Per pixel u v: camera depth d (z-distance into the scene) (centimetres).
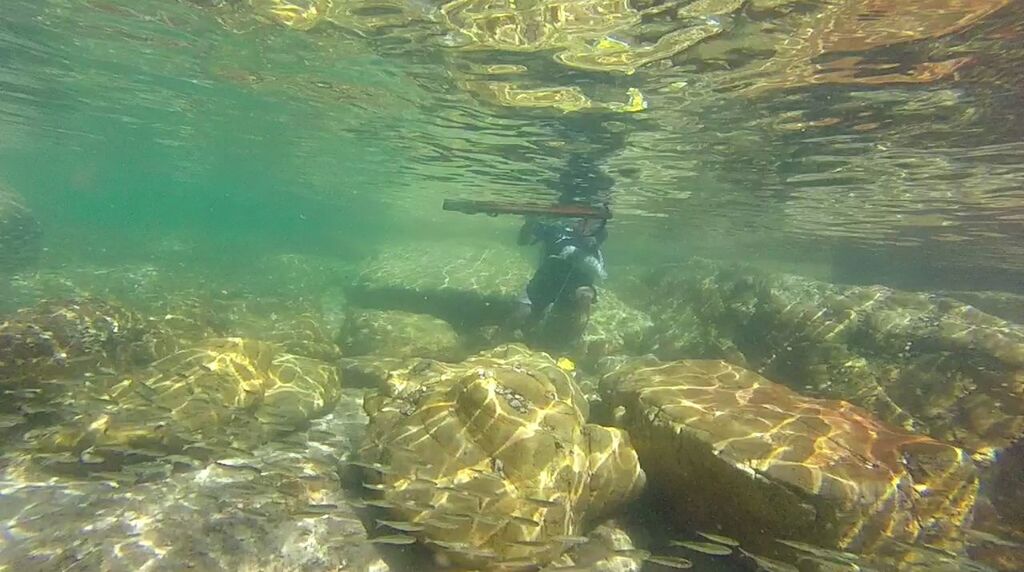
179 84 328
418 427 127
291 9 195
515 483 112
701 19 157
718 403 133
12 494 116
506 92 233
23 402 145
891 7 141
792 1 143
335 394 183
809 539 102
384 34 200
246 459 137
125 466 115
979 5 136
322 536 111
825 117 214
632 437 136
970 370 192
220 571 99
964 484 114
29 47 287
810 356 227
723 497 112
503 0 163
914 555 99
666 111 228
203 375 154
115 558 99
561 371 164
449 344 252
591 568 111
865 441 120
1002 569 114
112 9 222
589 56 188
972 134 212
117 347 177
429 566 106
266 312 272
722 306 280
